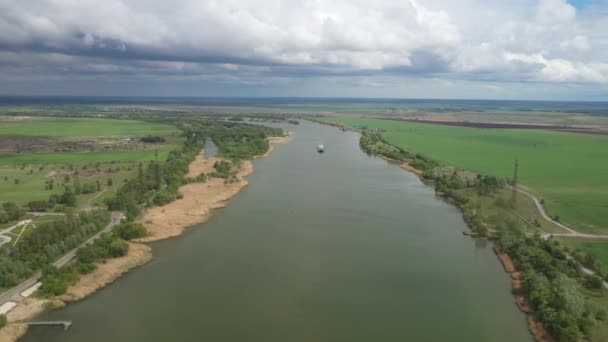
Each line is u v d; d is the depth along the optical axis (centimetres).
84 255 10831
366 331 8612
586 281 9800
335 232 13900
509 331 8625
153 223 14075
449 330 8656
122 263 11206
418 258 11994
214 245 12800
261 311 9275
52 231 11894
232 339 8319
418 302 9706
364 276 10906
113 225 13725
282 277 10806
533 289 9575
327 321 8944
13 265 10031
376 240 13275
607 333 7950
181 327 8669
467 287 10388
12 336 8231
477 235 13638
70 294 9644
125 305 9456
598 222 14275
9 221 13962
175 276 10831
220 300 9694
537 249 11331
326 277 10819
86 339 8262
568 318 8050
